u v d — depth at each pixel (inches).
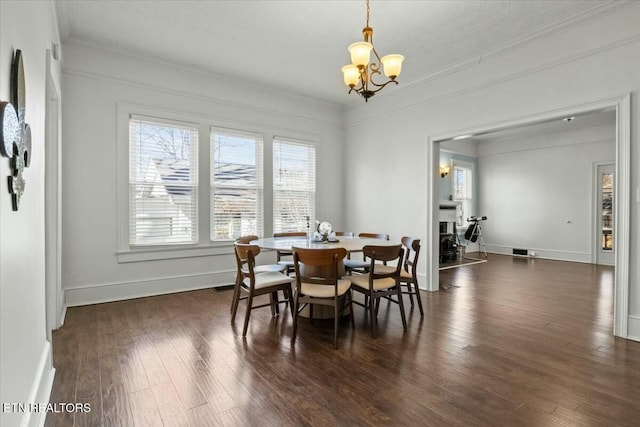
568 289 176.1
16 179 49.9
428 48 143.9
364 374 84.8
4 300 45.2
